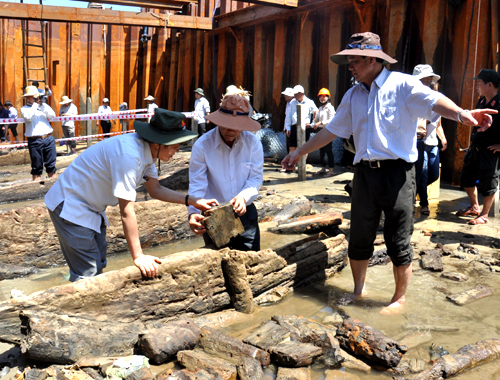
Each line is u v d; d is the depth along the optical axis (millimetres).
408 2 9641
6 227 4348
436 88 5242
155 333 2676
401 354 2621
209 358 2555
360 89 3273
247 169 3500
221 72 15195
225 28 14609
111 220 4762
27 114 8547
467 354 2623
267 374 2545
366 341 2703
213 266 3330
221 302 3395
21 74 17078
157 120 2916
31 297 2572
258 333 2850
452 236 5250
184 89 16703
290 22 12719
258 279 3514
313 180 9102
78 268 3098
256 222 3674
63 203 2959
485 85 5508
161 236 5152
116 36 18125
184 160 7688
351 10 11109
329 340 2701
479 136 5668
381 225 5441
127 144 2865
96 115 11164
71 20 12719
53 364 2520
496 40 8133
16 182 8914
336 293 3746
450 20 8859
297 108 8672
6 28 16609
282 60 12906
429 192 7445
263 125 13062
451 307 3396
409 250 3307
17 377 2396
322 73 12016
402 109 3094
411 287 3797
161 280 3049
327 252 4184
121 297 2869
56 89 17688
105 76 18391
